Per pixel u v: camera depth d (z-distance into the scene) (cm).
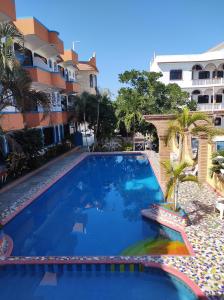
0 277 590
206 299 473
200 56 2942
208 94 3092
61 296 529
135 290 541
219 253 630
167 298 514
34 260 624
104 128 2448
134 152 2250
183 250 682
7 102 912
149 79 2353
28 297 529
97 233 838
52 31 1883
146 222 906
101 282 568
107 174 1689
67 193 1323
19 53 1678
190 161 867
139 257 625
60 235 837
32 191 1190
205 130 845
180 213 820
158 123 1080
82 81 3400
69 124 2712
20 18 1600
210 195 1061
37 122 1683
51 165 1780
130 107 2262
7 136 946
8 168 1336
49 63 2272
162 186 1180
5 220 872
